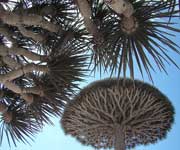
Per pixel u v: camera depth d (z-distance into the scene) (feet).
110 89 30.96
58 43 19.48
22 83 21.67
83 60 20.02
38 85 20.80
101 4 18.28
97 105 31.65
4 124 22.98
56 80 20.17
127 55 16.93
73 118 33.12
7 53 19.10
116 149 32.60
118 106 31.76
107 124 32.86
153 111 33.01
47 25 18.80
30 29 20.68
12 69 19.93
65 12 20.40
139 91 31.35
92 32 17.76
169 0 14.64
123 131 33.06
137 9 16.40
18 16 18.11
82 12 17.03
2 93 22.03
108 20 17.74
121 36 16.92
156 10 16.28
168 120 34.53
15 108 22.72
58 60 19.72
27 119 22.84
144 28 16.56
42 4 20.34
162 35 16.70
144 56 16.97
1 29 19.44
